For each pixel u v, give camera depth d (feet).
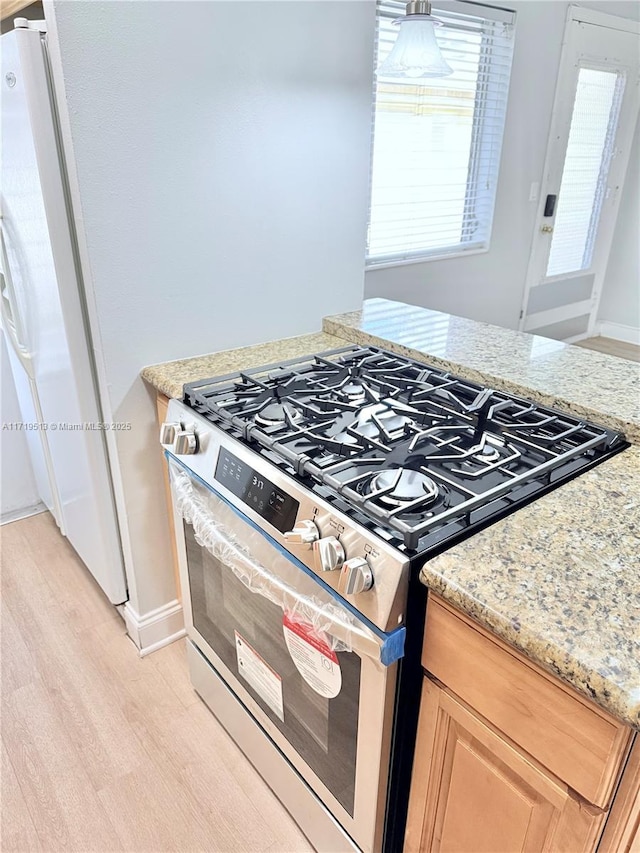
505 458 3.28
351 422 3.82
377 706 2.96
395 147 8.51
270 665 3.90
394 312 6.16
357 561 2.69
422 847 3.35
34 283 5.08
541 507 2.99
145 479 5.29
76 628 6.18
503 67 9.47
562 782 2.40
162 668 5.74
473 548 2.66
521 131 10.41
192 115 4.49
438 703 2.87
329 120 5.27
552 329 13.76
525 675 2.37
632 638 2.16
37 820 4.40
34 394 6.26
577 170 12.21
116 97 4.13
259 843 4.28
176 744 4.99
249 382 4.37
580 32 10.57
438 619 2.69
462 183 9.82
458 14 8.44
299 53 4.87
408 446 3.40
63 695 5.41
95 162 4.18
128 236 4.49
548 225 12.04
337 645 3.08
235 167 4.84
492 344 5.15
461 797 2.96
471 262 10.71
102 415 5.04
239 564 3.65
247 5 4.47
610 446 3.63
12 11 4.54
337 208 5.65
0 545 7.45
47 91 4.01
